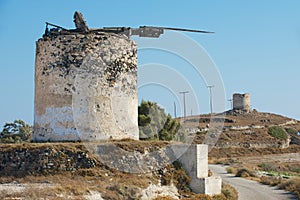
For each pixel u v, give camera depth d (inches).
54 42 1721.2
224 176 2591.0
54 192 1239.5
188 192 1545.3
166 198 1391.5
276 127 6097.4
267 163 3880.4
